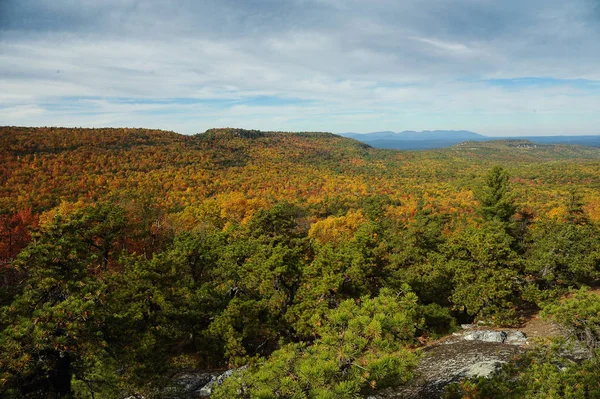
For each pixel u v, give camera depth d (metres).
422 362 16.02
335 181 150.38
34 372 10.03
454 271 24.27
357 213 67.94
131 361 12.20
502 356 14.93
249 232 31.67
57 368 11.23
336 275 19.48
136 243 30.83
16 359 8.96
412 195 121.75
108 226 20.45
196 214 52.69
